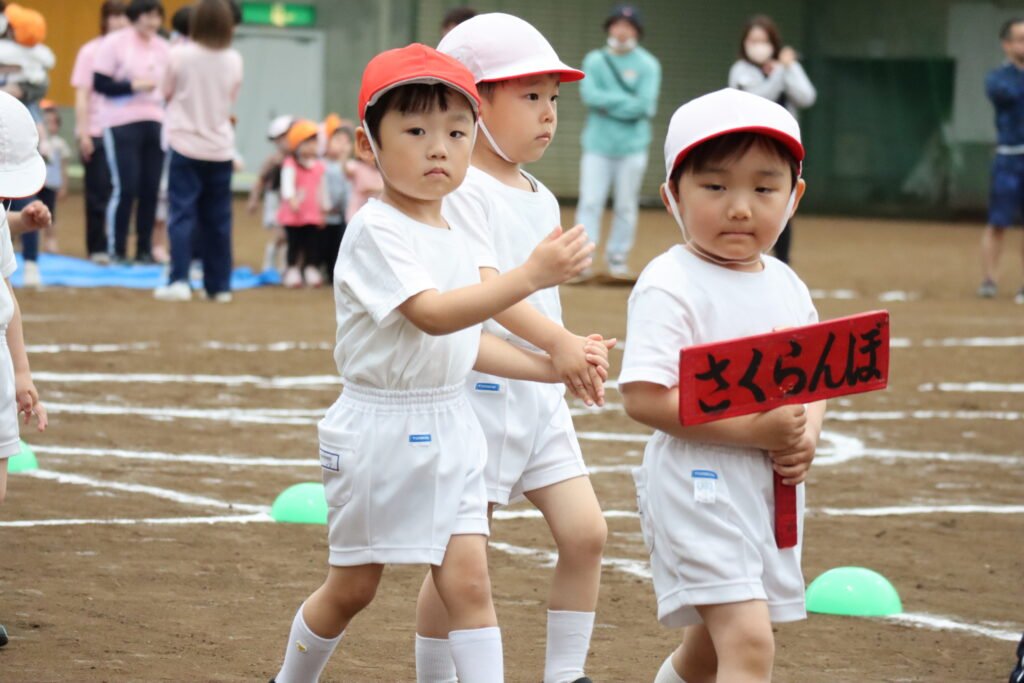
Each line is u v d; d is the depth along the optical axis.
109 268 24.36
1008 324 21.56
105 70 24.03
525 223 6.86
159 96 24.33
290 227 23.59
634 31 24.53
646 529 5.86
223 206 21.03
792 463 5.70
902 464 12.30
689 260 5.88
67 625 7.34
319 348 17.34
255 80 47.81
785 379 5.58
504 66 6.77
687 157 5.74
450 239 6.11
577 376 6.21
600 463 11.90
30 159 7.30
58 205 40.03
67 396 13.96
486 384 6.66
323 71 48.16
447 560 5.94
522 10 50.16
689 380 5.47
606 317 20.33
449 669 6.52
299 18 47.91
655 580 5.85
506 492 6.69
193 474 11.08
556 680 6.52
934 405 15.10
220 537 9.28
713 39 52.41
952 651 7.51
